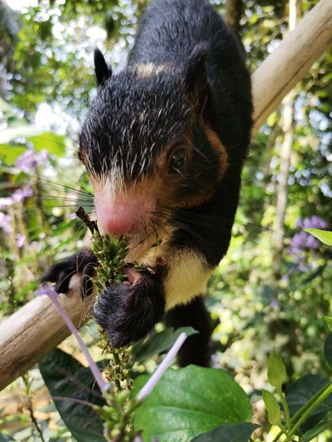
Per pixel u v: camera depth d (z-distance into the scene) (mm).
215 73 193
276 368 102
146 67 162
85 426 133
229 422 113
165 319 251
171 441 110
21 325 136
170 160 141
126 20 422
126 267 134
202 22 216
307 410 104
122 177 131
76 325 138
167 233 150
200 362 247
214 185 163
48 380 140
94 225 126
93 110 142
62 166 240
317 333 318
